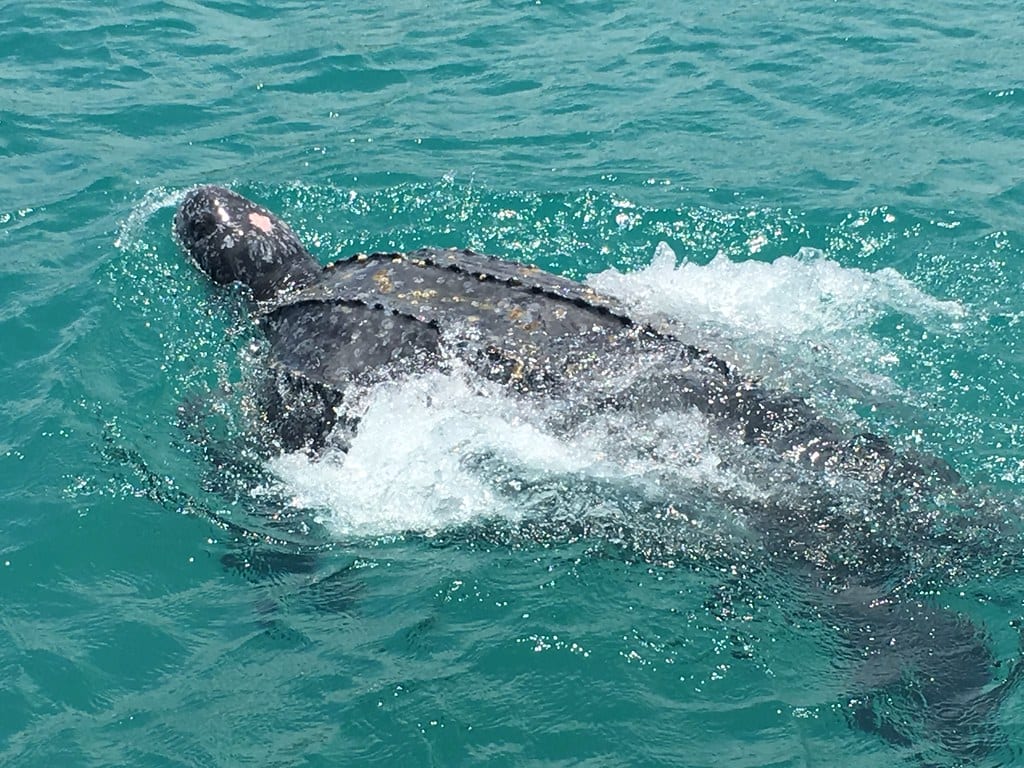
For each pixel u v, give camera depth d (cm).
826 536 409
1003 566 404
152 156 576
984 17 636
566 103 598
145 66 634
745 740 384
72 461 448
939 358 461
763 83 603
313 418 444
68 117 600
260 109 605
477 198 542
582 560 415
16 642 408
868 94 590
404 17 670
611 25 654
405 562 420
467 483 429
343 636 405
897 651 393
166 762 386
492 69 625
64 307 498
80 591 419
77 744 390
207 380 471
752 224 524
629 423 425
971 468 426
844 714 386
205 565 424
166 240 521
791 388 438
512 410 430
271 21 671
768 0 663
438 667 397
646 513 418
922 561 405
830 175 545
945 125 568
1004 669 389
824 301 481
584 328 437
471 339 438
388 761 383
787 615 401
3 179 564
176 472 446
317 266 490
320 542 427
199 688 398
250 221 496
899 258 505
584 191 542
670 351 433
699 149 565
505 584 412
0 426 459
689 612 404
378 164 564
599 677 394
